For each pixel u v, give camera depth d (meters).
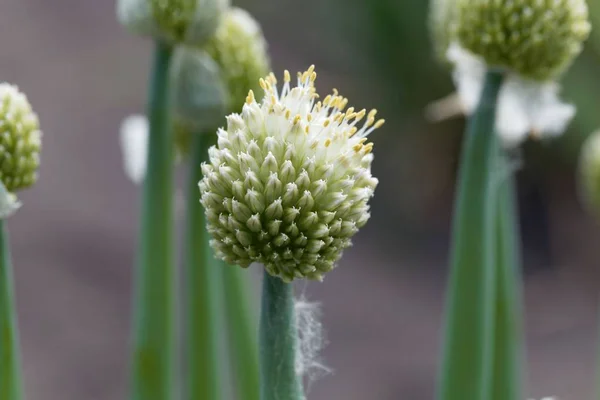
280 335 0.66
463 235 0.77
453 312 0.78
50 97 2.49
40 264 1.87
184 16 0.77
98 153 2.30
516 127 0.82
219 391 0.82
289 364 0.66
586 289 2.17
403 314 1.96
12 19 2.88
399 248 2.33
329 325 1.88
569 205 2.47
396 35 2.64
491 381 0.83
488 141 0.77
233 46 0.81
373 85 2.69
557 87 0.81
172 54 0.78
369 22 2.68
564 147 2.41
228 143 0.66
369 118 0.67
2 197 0.73
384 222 2.46
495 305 0.83
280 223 0.65
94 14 3.01
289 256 0.65
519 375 0.89
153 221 0.79
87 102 2.48
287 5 2.83
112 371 1.66
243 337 0.83
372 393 1.69
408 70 2.64
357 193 0.66
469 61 0.79
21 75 2.58
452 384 0.78
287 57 2.77
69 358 1.67
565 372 1.80
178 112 0.80
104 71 2.67
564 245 2.38
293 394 0.66
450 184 2.59
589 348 1.89
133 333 0.80
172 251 0.79
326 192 0.65
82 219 2.03
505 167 0.83
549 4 0.77
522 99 0.81
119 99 2.53
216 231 0.66
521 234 2.45
